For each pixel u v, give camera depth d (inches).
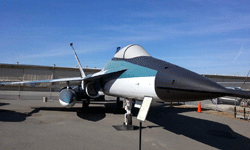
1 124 265.6
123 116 370.6
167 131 263.3
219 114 457.7
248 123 353.1
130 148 184.9
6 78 1272.1
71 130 247.0
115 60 311.3
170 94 174.1
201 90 148.7
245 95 124.7
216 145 207.8
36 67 1337.4
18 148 172.1
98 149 178.1
